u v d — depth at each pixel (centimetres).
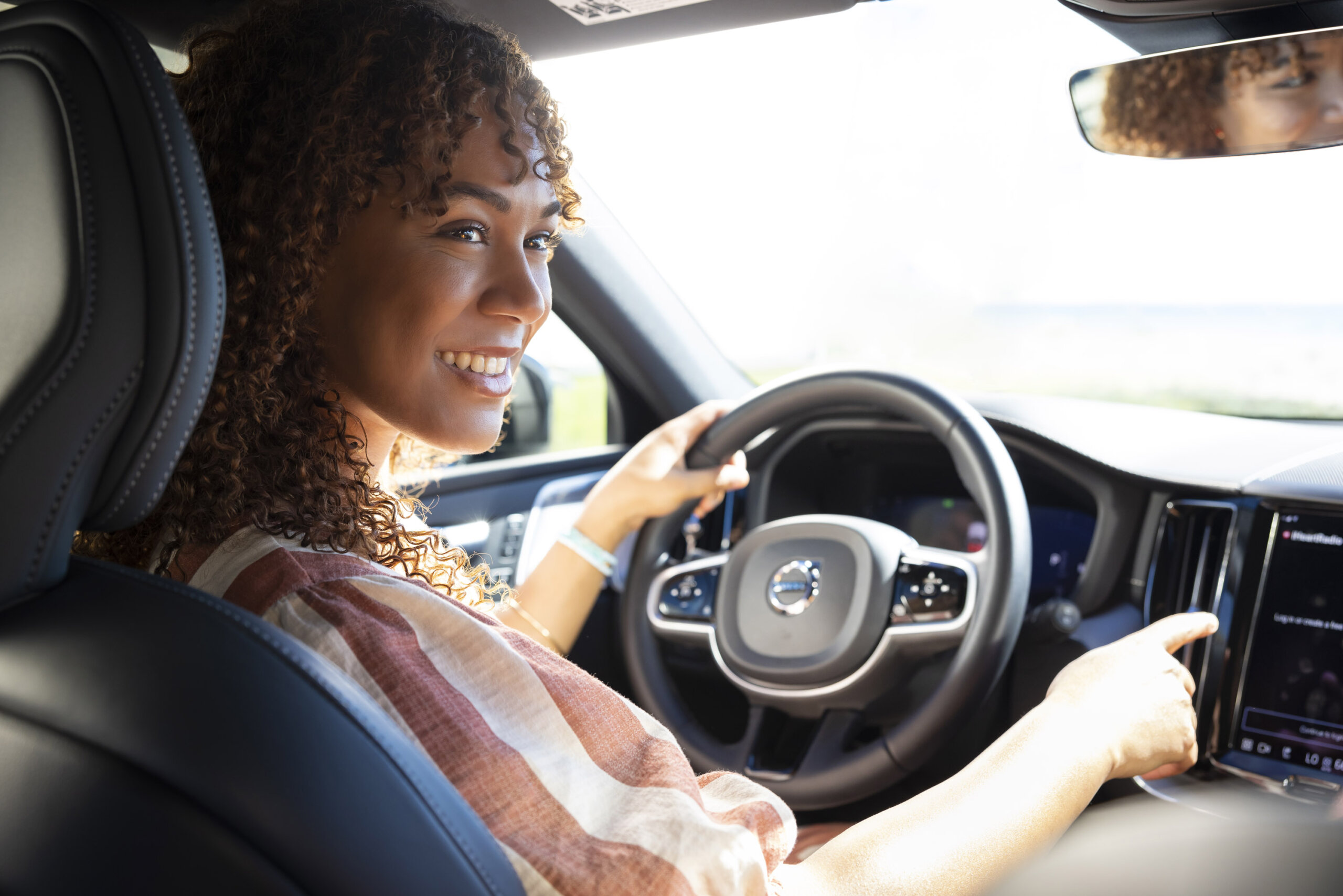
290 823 47
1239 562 125
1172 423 149
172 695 48
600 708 65
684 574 141
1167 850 56
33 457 49
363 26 71
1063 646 134
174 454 53
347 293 74
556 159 79
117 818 47
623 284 177
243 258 70
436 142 71
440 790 54
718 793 72
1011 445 146
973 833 72
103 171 48
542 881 56
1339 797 113
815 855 71
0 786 49
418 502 98
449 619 63
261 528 66
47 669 50
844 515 160
